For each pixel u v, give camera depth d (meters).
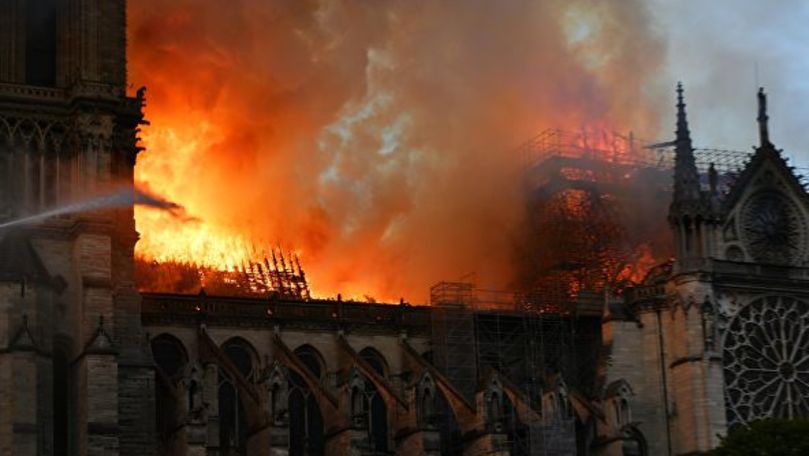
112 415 118.12
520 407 140.38
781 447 121.38
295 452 139.12
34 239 122.38
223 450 135.00
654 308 147.12
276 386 128.75
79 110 123.75
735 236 149.00
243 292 164.50
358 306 146.62
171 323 138.62
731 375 145.12
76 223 122.31
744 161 170.25
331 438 133.12
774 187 151.88
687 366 143.12
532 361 149.12
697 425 141.62
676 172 147.75
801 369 148.25
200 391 123.94
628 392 142.38
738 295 147.00
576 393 145.00
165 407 129.12
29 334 116.56
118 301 127.62
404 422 136.12
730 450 123.75
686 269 144.75
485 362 148.00
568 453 138.00
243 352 141.62
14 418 114.50
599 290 159.38
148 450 125.31
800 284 149.12
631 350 146.88
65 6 127.88
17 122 123.88
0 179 122.56
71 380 121.06
